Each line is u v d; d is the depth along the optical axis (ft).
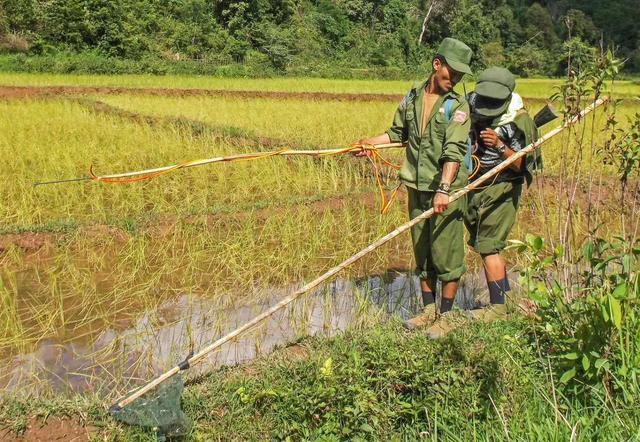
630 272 11.35
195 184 28.55
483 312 14.25
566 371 10.77
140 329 15.57
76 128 38.22
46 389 12.64
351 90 85.40
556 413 9.53
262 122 46.21
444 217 13.55
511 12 164.45
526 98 73.10
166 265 19.39
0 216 23.35
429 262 14.43
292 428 10.42
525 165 14.35
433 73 13.38
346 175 31.19
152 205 26.37
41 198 25.44
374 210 25.40
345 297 17.78
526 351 11.66
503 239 14.98
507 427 10.17
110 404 10.85
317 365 11.45
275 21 136.15
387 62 143.95
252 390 10.98
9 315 15.75
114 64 97.40
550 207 24.56
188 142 35.27
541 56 129.39
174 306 17.04
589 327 10.66
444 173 12.82
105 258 20.01
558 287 11.55
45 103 51.06
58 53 100.27
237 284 18.62
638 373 10.28
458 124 12.92
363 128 43.96
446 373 11.11
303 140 38.70
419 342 12.05
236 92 73.92
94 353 14.24
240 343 14.71
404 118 14.20
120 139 35.58
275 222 22.97
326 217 23.50
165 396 10.48
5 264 19.24
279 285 18.69
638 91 85.10
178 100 61.52
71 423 10.34
